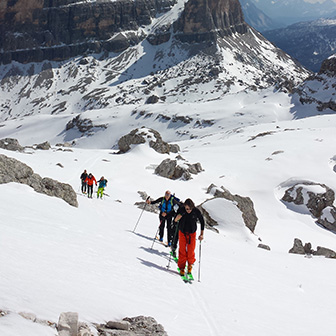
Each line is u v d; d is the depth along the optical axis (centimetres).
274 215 5569
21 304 428
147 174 5897
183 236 994
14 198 1450
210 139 13262
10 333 341
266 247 2950
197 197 5319
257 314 808
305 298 1084
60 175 4794
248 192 6228
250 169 7081
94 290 592
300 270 1566
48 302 467
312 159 7512
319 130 9944
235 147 9056
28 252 695
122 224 1766
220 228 3155
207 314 714
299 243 3177
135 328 498
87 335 403
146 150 7006
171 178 6081
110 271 770
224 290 950
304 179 6512
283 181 6569
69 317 407
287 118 19800
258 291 1033
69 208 1762
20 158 5162
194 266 1135
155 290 754
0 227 844
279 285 1178
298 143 8656
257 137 10188
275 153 7912
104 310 523
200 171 6569
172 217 1395
